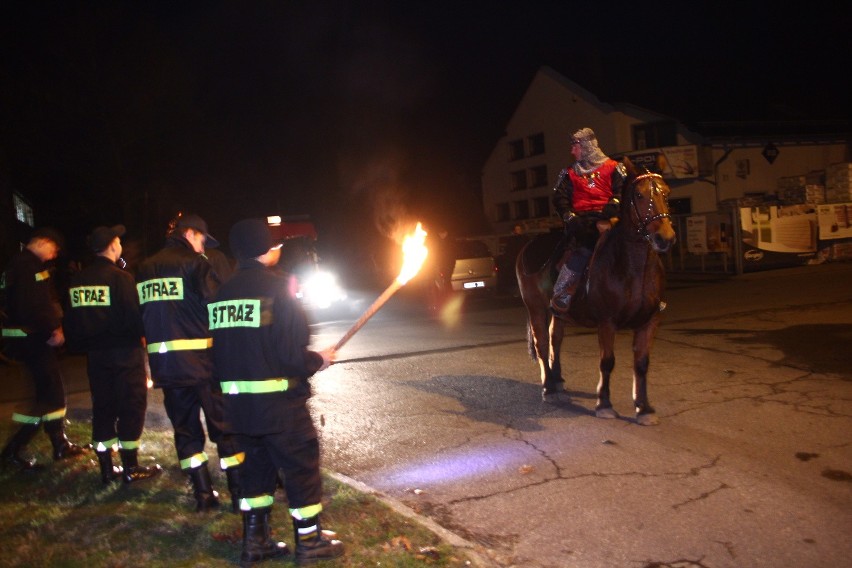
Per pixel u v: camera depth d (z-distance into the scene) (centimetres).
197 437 516
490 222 4366
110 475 575
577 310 711
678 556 428
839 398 721
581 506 503
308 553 418
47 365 634
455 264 1938
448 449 643
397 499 538
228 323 413
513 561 433
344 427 736
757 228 2164
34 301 616
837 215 2255
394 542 446
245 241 421
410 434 695
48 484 580
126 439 564
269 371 406
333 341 1343
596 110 3584
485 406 778
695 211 3319
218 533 470
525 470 577
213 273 511
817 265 2200
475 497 533
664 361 948
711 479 536
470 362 1029
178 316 502
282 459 413
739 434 633
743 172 3312
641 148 3488
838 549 427
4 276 627
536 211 4025
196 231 535
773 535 447
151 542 459
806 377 810
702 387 798
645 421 671
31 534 473
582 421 696
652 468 564
